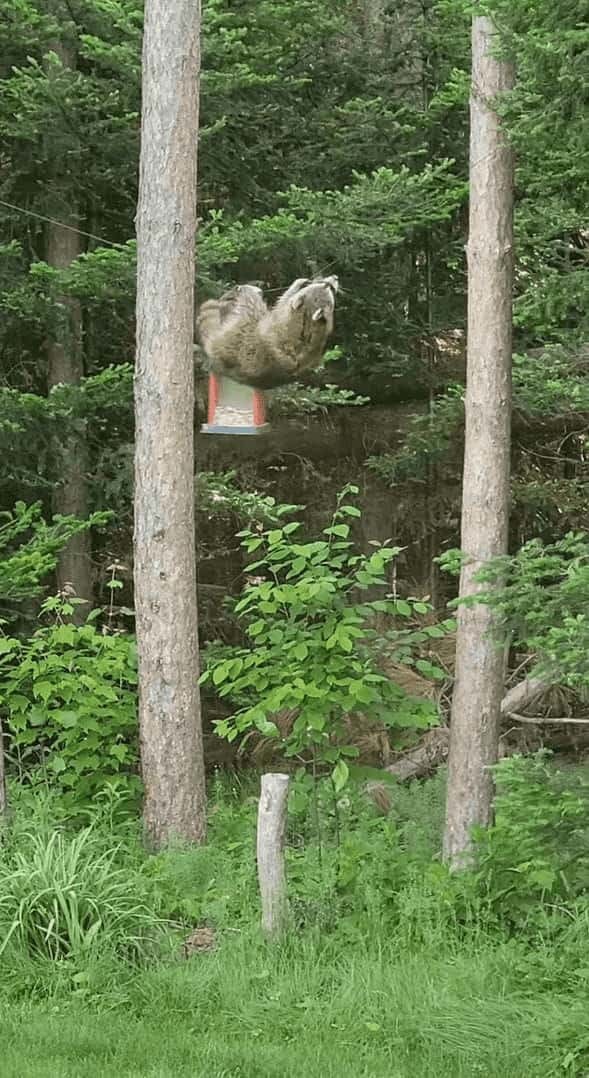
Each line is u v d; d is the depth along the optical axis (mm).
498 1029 7711
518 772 7469
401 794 12094
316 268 14945
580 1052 7254
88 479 14406
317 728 9469
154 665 11234
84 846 9500
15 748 13367
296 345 8805
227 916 9320
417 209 13812
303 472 17344
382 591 16641
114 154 14312
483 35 10422
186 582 11328
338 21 14938
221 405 9500
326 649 9836
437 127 15367
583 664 7324
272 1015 8156
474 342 10594
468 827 10531
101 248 13047
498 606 7633
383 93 15680
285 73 15414
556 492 14711
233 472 13930
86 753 11258
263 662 10383
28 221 14500
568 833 7508
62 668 11805
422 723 9820
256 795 13852
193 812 11258
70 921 8688
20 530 12781
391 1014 8031
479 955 8617
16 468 13734
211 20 13117
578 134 7543
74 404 13609
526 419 15586
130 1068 7316
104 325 15594
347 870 9516
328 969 8594
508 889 9148
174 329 11211
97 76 14602
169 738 11203
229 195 15266
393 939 8930
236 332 8906
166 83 11125
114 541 16641
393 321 15656
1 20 13750
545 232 10359
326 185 15383
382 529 16844
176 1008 8305
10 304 13602
